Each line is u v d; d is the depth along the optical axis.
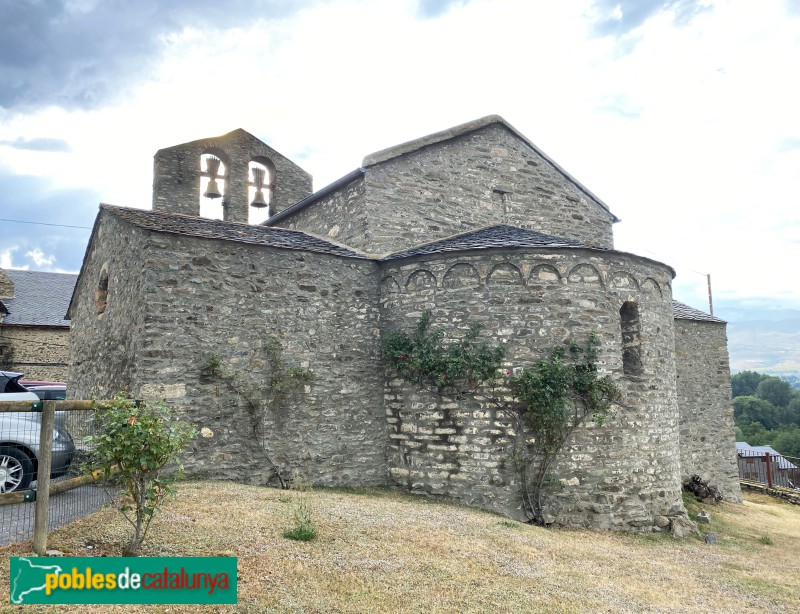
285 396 10.04
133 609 4.24
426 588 5.27
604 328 10.35
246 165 17.78
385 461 10.96
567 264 10.37
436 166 13.47
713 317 17.14
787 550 10.09
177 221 10.45
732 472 16.58
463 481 10.02
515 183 14.62
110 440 4.82
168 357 9.02
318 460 10.23
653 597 6.18
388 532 6.90
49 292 26.53
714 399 16.53
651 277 11.18
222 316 9.58
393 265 11.27
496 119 14.43
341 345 10.80
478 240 11.31
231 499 7.63
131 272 9.76
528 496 9.67
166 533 5.75
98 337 11.27
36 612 4.02
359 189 12.73
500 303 10.27
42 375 23.50
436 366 10.35
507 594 5.41
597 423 9.98
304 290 10.50
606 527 9.69
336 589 4.96
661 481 10.55
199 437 9.12
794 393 63.59
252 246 10.03
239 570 5.07
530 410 9.81
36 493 4.91
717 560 8.62
